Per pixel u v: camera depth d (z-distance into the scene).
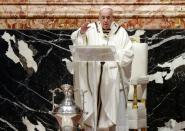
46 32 27.53
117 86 24.14
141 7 27.50
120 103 24.41
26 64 27.44
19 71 27.42
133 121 24.80
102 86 24.05
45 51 27.53
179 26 27.45
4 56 27.42
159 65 27.38
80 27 25.72
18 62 27.44
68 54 27.50
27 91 27.34
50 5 27.55
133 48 25.38
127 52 24.42
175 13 27.42
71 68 26.22
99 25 25.02
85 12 27.52
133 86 25.38
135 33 27.50
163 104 27.33
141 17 27.52
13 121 27.27
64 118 22.61
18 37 27.48
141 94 25.23
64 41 27.55
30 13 27.53
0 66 27.36
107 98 24.03
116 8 27.53
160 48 27.41
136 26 27.53
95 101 22.73
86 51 22.19
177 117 27.27
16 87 27.34
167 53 27.41
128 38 24.98
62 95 27.36
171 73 27.34
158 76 27.36
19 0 27.55
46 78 27.45
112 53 22.19
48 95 27.38
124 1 27.50
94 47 22.17
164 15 27.44
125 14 27.53
